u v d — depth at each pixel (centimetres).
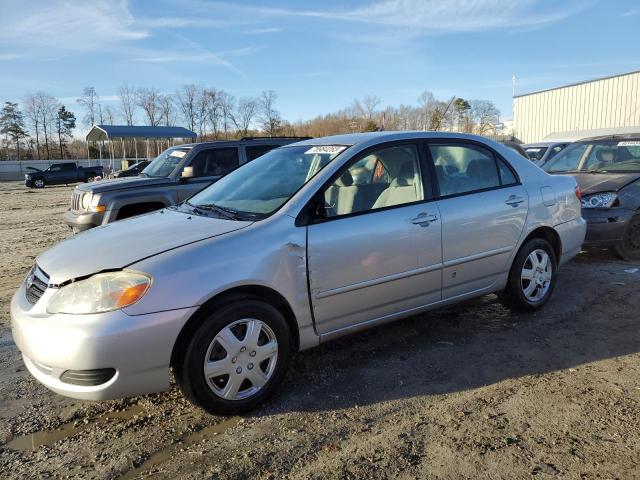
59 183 3872
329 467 276
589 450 283
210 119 6800
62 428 326
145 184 801
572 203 520
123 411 344
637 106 3225
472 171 455
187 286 306
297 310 349
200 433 314
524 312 493
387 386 365
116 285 297
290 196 370
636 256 691
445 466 273
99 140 4909
